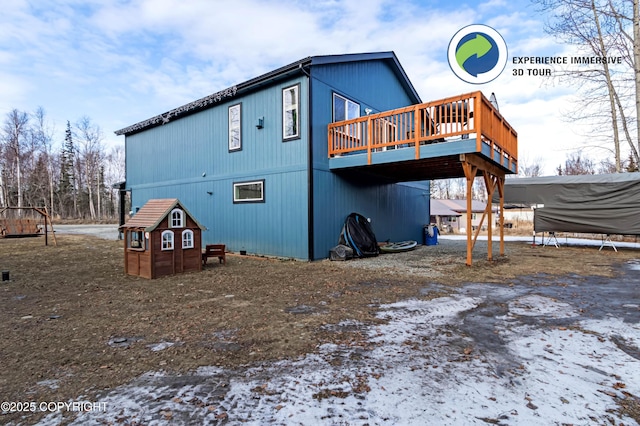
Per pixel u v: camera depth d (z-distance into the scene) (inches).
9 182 1352.1
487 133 283.7
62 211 1609.3
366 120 338.6
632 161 724.0
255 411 83.0
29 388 93.9
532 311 169.6
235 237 411.5
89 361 111.1
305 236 338.3
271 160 370.0
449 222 1059.3
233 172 413.7
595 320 155.9
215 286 223.9
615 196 452.8
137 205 575.5
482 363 110.0
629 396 90.3
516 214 1014.4
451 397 89.3
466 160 275.1
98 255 383.2
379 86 466.0
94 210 1724.9
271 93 370.6
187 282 236.7
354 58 398.3
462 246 513.0
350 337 132.2
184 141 484.1
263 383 96.7
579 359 113.5
